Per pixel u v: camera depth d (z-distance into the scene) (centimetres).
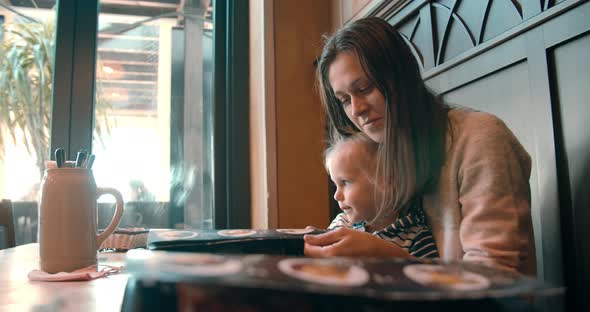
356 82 72
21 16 190
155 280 24
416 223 71
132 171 196
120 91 199
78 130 183
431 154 70
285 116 180
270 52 181
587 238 76
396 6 135
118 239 114
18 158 185
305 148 180
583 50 77
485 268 30
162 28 208
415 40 128
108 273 70
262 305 24
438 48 117
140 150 198
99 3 199
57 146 181
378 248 51
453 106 79
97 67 194
